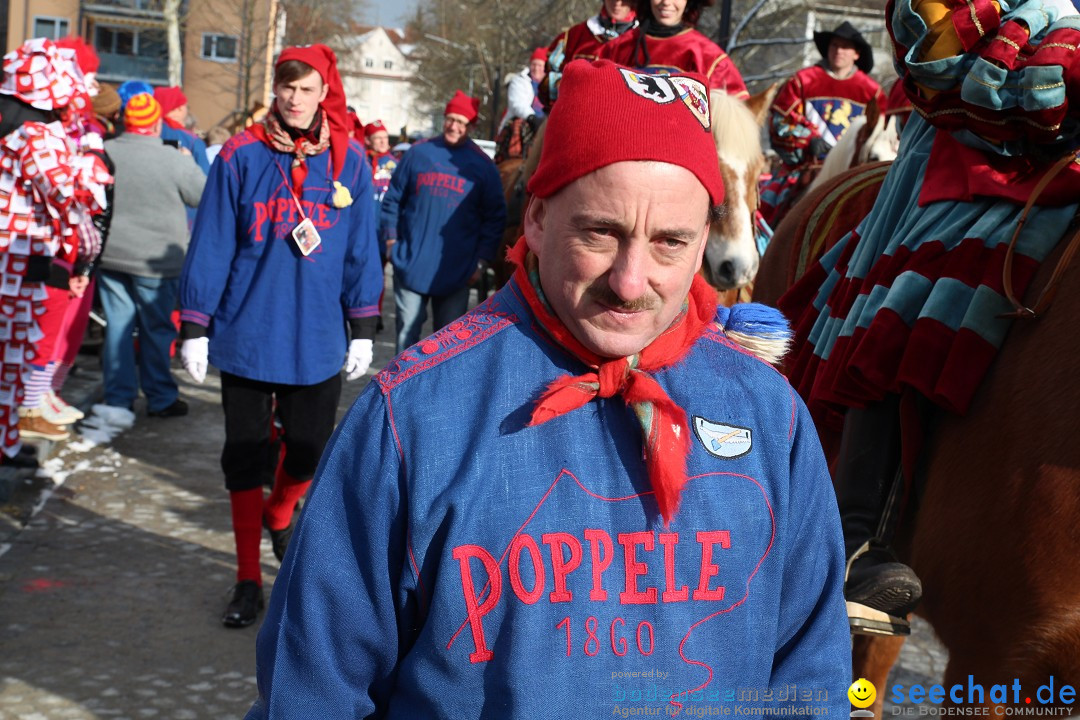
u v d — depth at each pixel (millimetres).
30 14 44188
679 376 1507
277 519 4449
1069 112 2621
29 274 5215
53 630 4086
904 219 2971
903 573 2543
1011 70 2574
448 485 1412
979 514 2518
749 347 1592
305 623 1456
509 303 1516
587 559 1409
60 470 5906
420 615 1445
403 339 7016
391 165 15586
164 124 9289
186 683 3777
